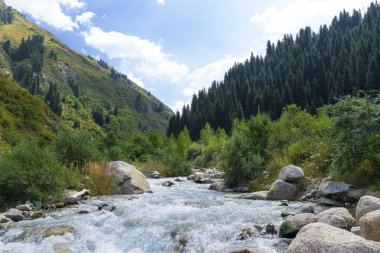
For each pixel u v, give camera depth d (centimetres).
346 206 971
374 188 955
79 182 1418
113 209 988
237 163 1606
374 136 990
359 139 995
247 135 1828
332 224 667
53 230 759
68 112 17612
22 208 1021
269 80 10706
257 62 15075
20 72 19262
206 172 2539
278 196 1186
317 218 709
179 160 2905
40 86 18675
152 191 1499
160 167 2886
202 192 1477
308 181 1227
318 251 439
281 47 15500
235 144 1659
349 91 7250
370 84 6644
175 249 669
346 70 7569
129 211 937
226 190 1562
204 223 779
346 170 1057
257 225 758
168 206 999
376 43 9131
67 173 1335
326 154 1298
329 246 434
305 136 1752
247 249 564
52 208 1082
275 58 13862
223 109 8825
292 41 15850
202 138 4934
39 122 4925
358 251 411
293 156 1529
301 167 1414
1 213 1002
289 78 9500
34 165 1173
